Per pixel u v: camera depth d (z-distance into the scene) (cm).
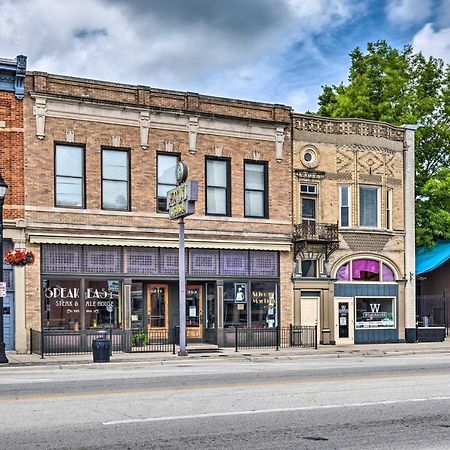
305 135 3092
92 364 2183
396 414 1145
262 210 2984
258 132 2978
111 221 2669
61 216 2583
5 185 2161
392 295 3266
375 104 4088
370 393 1375
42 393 1366
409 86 4169
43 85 2580
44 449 882
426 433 1002
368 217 3216
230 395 1335
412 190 3350
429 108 4034
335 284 3123
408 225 3322
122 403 1230
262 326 2948
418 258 3831
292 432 998
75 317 2602
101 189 2670
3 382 1595
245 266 2934
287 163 3034
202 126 2867
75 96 2623
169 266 2784
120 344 2636
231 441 935
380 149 3244
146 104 2756
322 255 3084
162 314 2816
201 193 2845
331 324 3083
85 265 2636
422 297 3712
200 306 2898
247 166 2964
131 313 2727
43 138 2577
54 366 2150
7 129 2525
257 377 1675
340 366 2050
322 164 3122
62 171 2616
